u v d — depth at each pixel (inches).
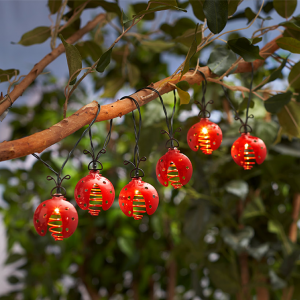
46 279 89.1
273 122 70.9
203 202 73.5
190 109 75.2
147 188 53.6
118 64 78.5
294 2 60.9
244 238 69.5
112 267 92.6
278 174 72.6
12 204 91.1
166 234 90.7
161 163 55.2
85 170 83.7
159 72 89.4
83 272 93.8
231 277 73.4
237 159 58.8
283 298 73.7
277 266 75.0
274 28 59.0
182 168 54.8
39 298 97.6
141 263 91.4
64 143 84.4
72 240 82.9
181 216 77.7
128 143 91.0
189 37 64.6
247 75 74.7
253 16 64.2
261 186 74.1
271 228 71.2
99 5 65.8
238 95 75.5
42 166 88.0
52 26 63.1
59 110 94.1
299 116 62.6
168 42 75.1
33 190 92.8
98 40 75.5
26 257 92.6
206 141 57.8
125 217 82.9
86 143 84.4
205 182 74.0
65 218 51.5
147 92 55.6
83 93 95.3
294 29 59.9
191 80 57.7
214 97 74.0
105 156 82.7
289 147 70.4
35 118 93.1
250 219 72.9
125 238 83.4
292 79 61.4
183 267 92.5
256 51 56.9
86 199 52.6
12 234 87.2
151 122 73.9
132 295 97.3
